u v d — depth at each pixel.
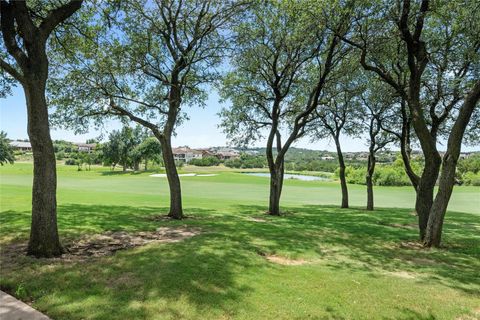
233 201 22.05
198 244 7.63
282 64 16.66
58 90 11.95
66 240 7.77
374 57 11.68
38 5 9.20
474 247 9.56
